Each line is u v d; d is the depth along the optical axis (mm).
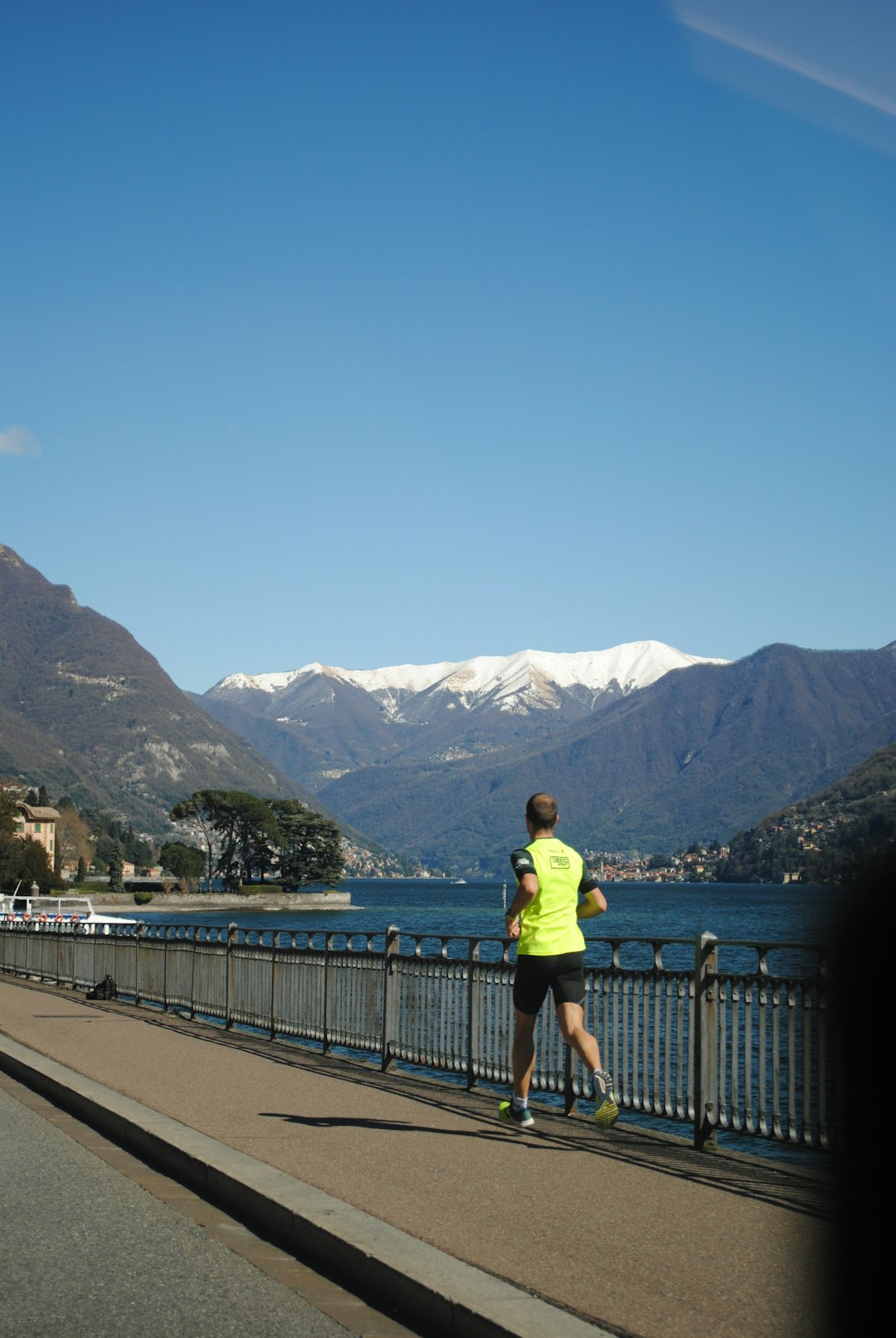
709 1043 8781
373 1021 13148
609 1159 8375
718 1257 6059
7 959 30375
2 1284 6238
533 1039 9297
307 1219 6773
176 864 195000
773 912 131250
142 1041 15344
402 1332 5613
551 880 9055
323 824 191000
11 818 158875
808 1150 7832
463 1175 7832
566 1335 5039
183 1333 5574
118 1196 8094
